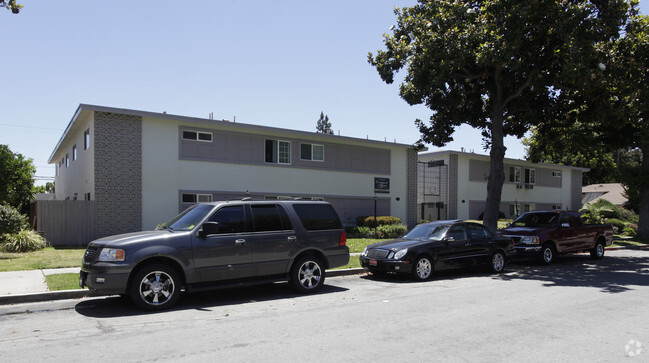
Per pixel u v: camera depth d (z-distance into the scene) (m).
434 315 7.18
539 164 37.91
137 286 7.31
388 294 9.18
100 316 7.08
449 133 19.88
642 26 15.32
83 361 4.88
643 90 15.99
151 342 5.60
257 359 4.95
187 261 7.75
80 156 21.30
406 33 17.55
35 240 15.41
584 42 14.50
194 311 7.48
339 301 8.38
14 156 27.50
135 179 18.17
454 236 12.00
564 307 7.85
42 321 6.73
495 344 5.56
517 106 19.00
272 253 8.67
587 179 55.09
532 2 13.74
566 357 5.06
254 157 21.56
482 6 15.92
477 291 9.55
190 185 19.52
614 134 21.12
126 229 17.92
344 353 5.18
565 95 18.61
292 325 6.50
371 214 26.27
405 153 28.17
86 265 7.39
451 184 31.88
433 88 16.66
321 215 9.58
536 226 15.42
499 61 14.46
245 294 9.12
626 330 6.26
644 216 26.14
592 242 16.17
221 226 8.27
